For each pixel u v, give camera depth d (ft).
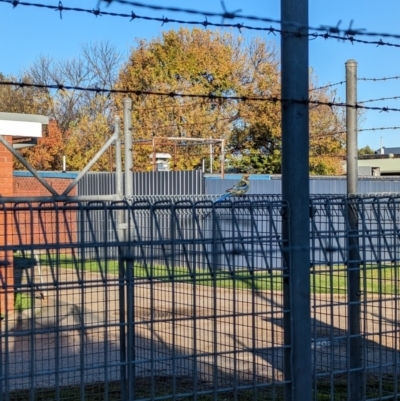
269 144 114.93
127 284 13.14
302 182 14.40
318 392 21.15
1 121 37.32
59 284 12.41
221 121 111.34
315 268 17.01
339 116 116.57
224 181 57.93
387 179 60.23
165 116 107.96
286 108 14.43
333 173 116.06
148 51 111.45
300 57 14.40
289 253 14.33
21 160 21.18
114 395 20.56
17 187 73.72
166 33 110.83
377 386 21.15
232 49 114.01
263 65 112.88
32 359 12.10
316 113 114.52
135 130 106.73
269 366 23.25
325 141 115.14
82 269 12.76
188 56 110.11
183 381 21.77
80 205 13.20
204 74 111.34
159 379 21.85
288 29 14.34
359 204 16.94
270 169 113.91
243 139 114.11
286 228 14.48
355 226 17.25
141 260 14.15
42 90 130.21
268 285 24.25
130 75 111.75
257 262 15.71
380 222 16.72
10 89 125.90
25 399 20.15
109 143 22.04
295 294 14.35
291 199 14.39
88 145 119.34
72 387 21.24
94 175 59.72
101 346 23.04
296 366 14.32
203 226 17.83
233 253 13.96
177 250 16.29
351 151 20.03
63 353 22.34
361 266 17.10
